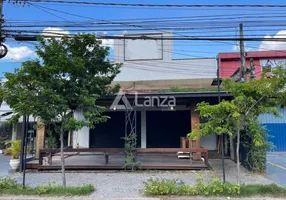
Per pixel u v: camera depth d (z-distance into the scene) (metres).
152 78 21.66
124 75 21.70
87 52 8.27
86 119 7.47
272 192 6.68
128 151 10.58
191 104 12.48
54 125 7.39
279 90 6.50
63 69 7.03
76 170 10.65
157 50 21.94
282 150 16.48
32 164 10.96
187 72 21.70
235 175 9.41
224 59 22.28
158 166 10.47
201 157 11.94
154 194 6.78
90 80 7.85
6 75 7.07
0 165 12.60
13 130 18.47
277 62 21.47
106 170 10.56
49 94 6.69
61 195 6.82
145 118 16.98
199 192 6.72
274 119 16.77
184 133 16.89
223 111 6.66
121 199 6.52
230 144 13.52
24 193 6.92
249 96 6.62
